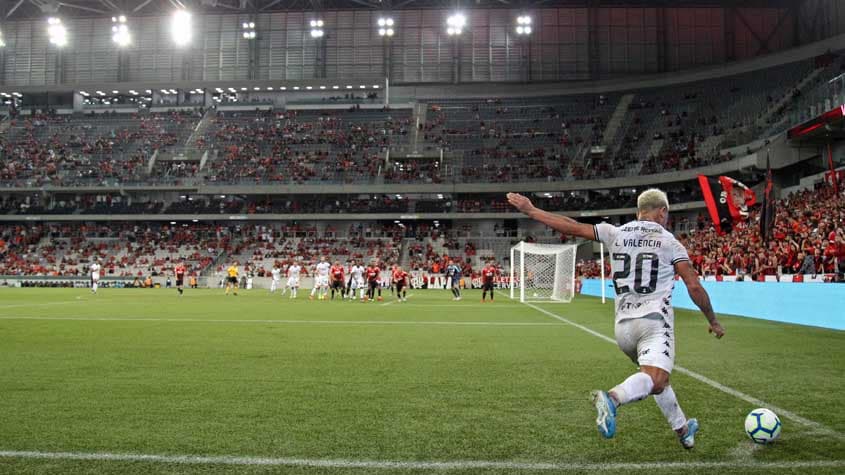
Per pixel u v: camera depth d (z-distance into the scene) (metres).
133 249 53.44
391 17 58.72
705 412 5.26
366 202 54.12
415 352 9.23
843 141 36.12
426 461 3.89
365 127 59.00
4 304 22.22
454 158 55.41
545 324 14.54
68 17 62.31
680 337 11.64
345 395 5.98
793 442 4.34
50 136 59.97
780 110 43.78
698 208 44.69
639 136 53.59
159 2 61.06
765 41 56.22
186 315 17.00
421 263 50.66
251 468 3.75
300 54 61.69
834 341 10.91
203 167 55.56
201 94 63.78
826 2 50.53
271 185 52.78
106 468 3.74
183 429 4.66
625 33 58.50
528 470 3.72
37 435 4.48
